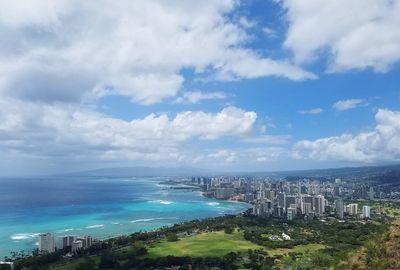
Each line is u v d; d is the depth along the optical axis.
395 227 134.75
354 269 122.38
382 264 118.12
